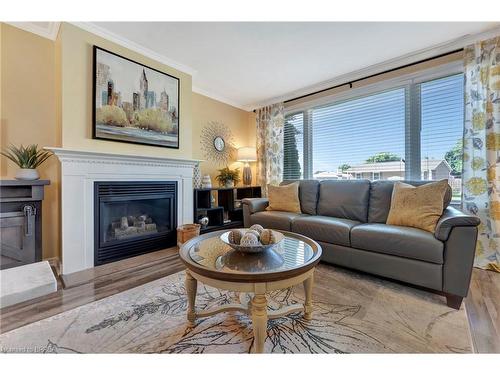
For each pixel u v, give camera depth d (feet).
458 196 8.50
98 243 7.88
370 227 6.97
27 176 6.93
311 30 7.66
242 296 5.72
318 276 7.13
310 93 12.49
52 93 8.01
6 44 7.21
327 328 4.60
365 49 8.73
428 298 5.78
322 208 9.84
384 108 10.29
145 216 9.78
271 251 5.06
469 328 4.59
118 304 5.43
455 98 8.56
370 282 6.70
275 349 4.02
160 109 9.58
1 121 7.16
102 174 7.95
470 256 5.20
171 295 5.87
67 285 6.40
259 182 14.44
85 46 7.60
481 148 7.64
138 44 8.58
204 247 5.35
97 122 7.82
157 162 9.50
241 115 15.15
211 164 13.41
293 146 13.69
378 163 10.47
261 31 7.73
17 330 4.44
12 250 6.89
